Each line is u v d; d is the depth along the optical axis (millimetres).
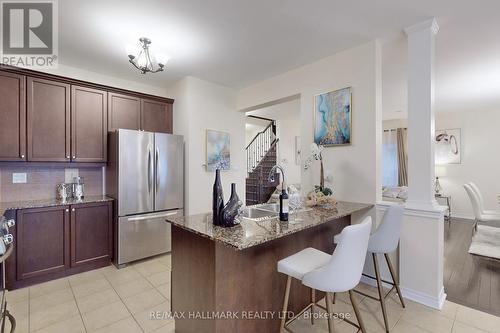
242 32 2533
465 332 1911
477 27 2436
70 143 3105
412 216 2373
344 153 2904
